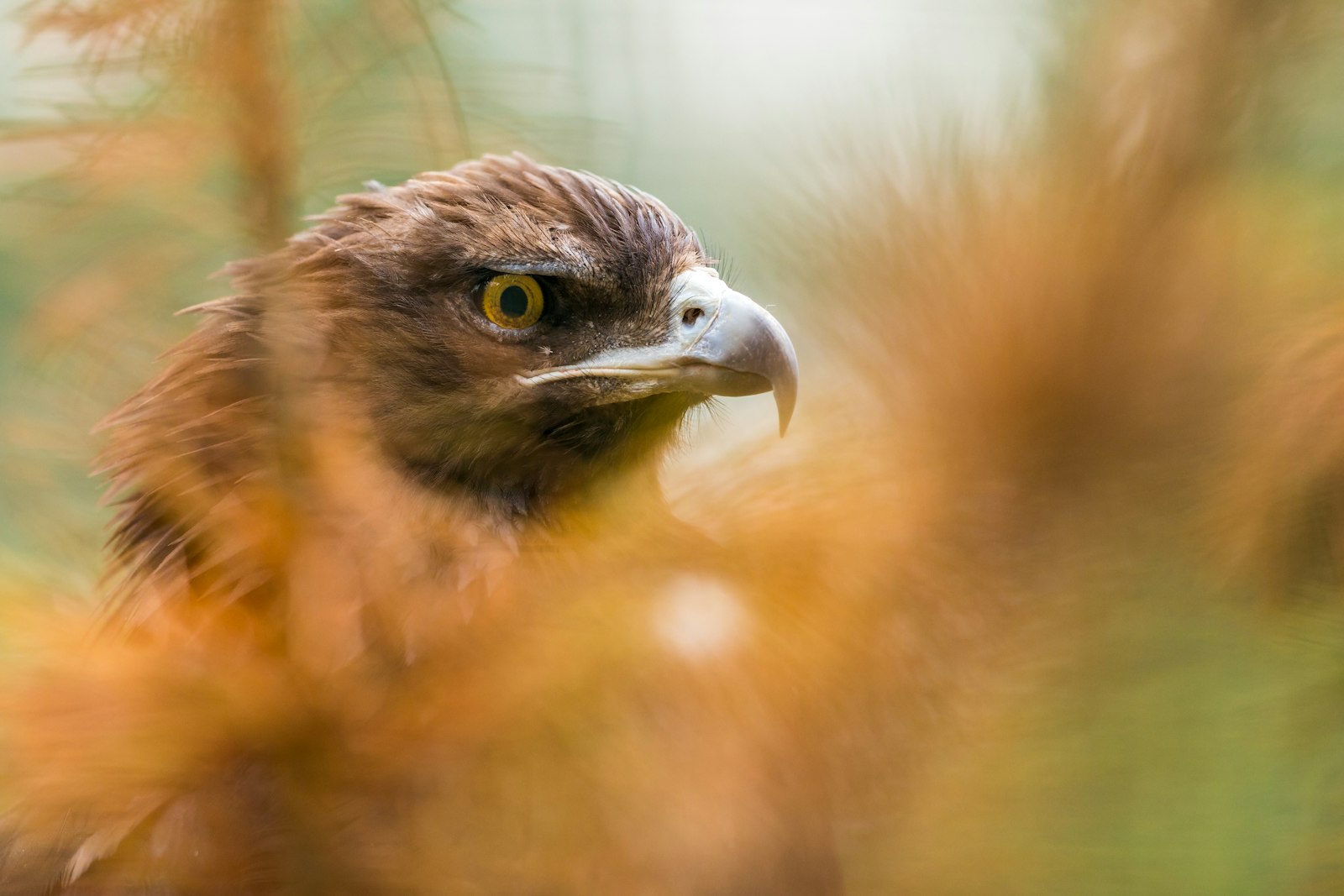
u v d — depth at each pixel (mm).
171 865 1712
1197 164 1983
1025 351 1930
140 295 1837
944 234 1987
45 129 1695
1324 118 2020
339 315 3707
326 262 3791
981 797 1830
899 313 1977
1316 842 1875
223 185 1758
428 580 2066
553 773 1751
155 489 2250
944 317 1958
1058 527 1929
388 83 1814
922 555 1896
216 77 1680
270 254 1800
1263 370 1962
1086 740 1856
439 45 1822
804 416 2023
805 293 2043
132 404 2305
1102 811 1839
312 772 1680
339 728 1678
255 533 1813
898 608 1887
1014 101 2078
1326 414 1931
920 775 1861
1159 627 1922
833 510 1917
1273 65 1980
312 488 1858
